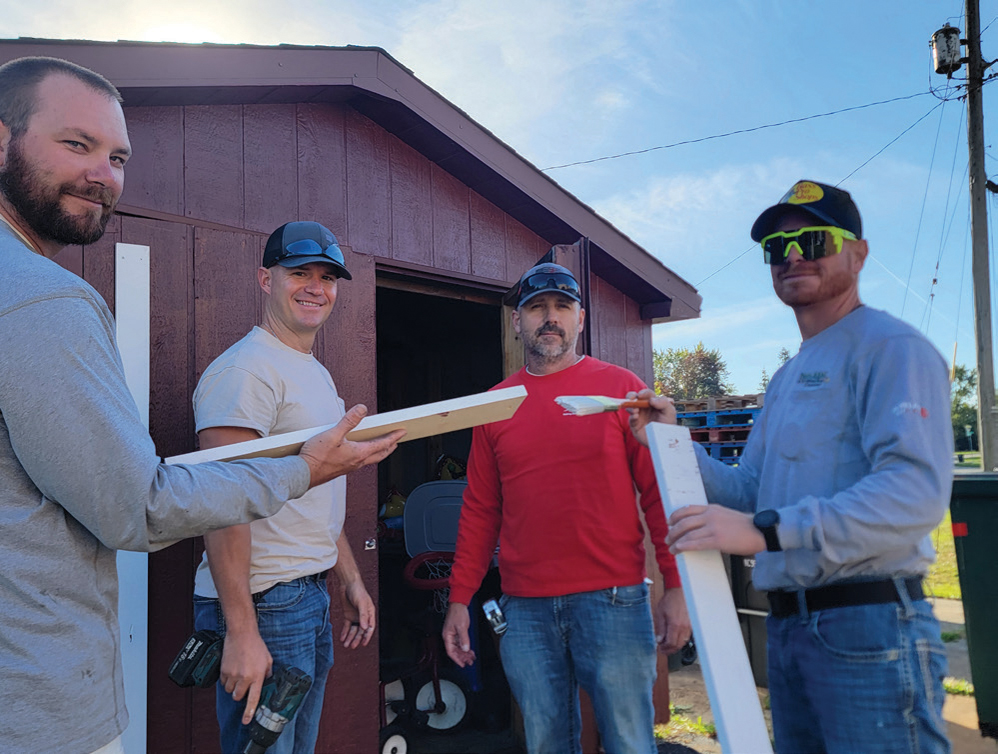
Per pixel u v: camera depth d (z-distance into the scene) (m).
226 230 2.46
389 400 6.22
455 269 3.26
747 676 0.90
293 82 2.46
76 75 1.05
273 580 1.62
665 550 1.95
